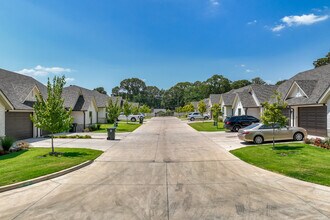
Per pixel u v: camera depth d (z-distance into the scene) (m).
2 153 14.09
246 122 27.02
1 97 18.42
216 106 35.53
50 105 13.46
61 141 20.16
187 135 24.20
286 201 6.75
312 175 8.95
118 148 16.36
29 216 6.02
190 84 137.25
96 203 6.79
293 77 29.92
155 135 24.66
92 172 10.20
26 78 29.17
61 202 6.90
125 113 46.25
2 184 8.27
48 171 9.79
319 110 20.12
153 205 6.59
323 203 6.59
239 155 13.11
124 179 9.10
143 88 148.88
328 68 23.72
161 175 9.58
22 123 21.91
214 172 9.94
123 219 5.79
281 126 14.34
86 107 33.47
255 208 6.31
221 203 6.67
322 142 15.06
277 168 10.05
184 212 6.12
